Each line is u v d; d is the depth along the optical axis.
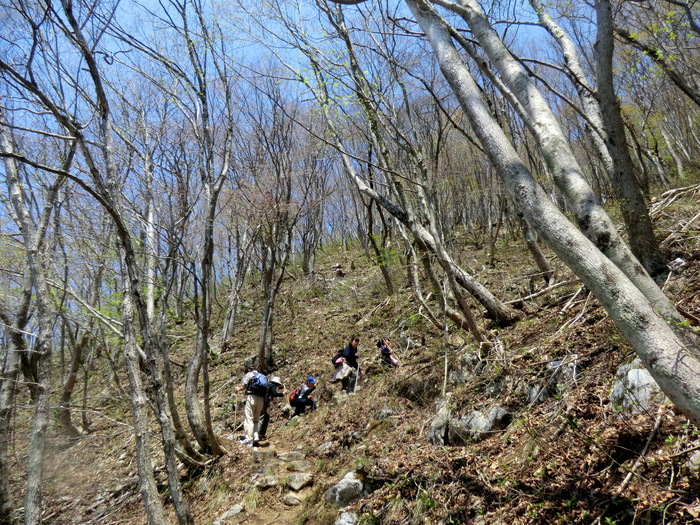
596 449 3.27
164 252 8.77
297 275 18.91
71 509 7.25
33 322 8.01
